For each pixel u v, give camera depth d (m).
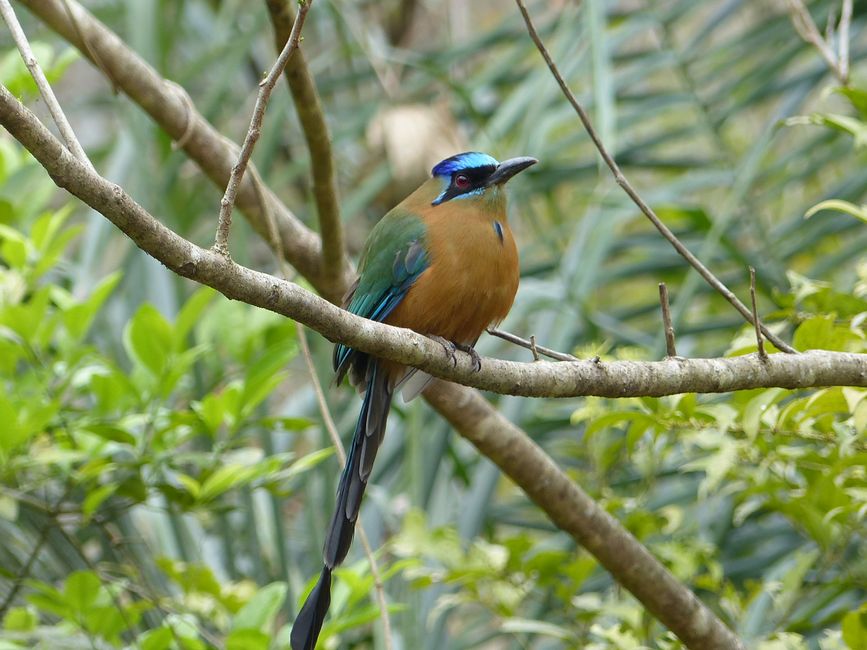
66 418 9.32
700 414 8.04
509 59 13.56
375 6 16.27
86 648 9.10
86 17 9.05
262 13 12.71
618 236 13.39
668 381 7.07
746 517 11.17
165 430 9.02
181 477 8.81
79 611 8.53
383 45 15.20
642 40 15.80
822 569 8.59
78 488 9.73
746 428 7.41
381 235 9.05
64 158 5.12
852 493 8.01
